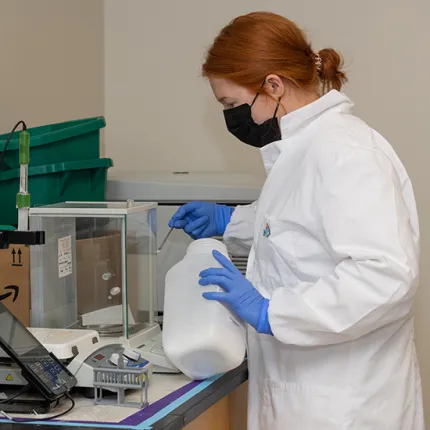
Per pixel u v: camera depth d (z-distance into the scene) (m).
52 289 1.89
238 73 1.69
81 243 1.86
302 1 2.89
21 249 1.86
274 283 1.73
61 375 1.47
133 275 1.89
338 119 1.71
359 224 1.49
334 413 1.61
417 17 2.77
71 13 2.88
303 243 1.65
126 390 1.56
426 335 2.81
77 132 2.19
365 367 1.62
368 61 2.83
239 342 1.63
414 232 1.72
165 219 2.32
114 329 1.83
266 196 1.77
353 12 2.84
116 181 2.39
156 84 3.09
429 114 2.78
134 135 3.14
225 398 1.85
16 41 2.53
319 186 1.57
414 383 1.74
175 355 1.57
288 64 1.69
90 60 3.03
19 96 2.55
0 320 1.51
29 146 1.93
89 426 1.35
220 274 1.64
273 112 1.74
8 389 1.50
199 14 3.02
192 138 3.07
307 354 1.66
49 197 2.09
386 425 1.63
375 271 1.47
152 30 3.08
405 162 2.82
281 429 1.69
